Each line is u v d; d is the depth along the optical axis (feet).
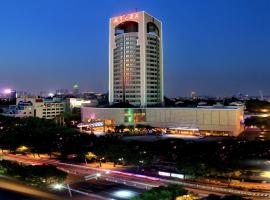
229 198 254.68
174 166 474.49
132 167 495.82
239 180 409.49
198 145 566.36
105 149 518.37
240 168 418.92
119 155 494.59
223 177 416.87
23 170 386.32
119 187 389.19
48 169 382.63
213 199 259.39
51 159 559.38
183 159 448.65
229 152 515.50
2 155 587.68
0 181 382.63
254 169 431.84
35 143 593.01
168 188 291.17
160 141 606.14
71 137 645.10
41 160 551.59
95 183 407.23
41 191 356.18
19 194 336.08
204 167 406.00
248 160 480.64
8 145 608.60
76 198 341.62
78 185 397.19
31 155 594.65
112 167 498.69
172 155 510.99
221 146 568.41
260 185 388.16
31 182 368.89
